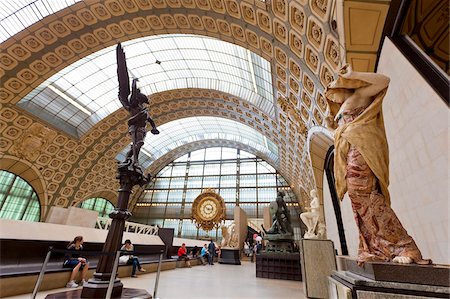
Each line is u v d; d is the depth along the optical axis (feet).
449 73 13.32
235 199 87.20
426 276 6.12
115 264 10.68
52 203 65.92
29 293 15.03
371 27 14.19
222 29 30.94
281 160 65.72
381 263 6.60
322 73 20.42
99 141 67.97
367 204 7.48
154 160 97.55
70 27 39.06
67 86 54.85
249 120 57.11
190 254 55.72
